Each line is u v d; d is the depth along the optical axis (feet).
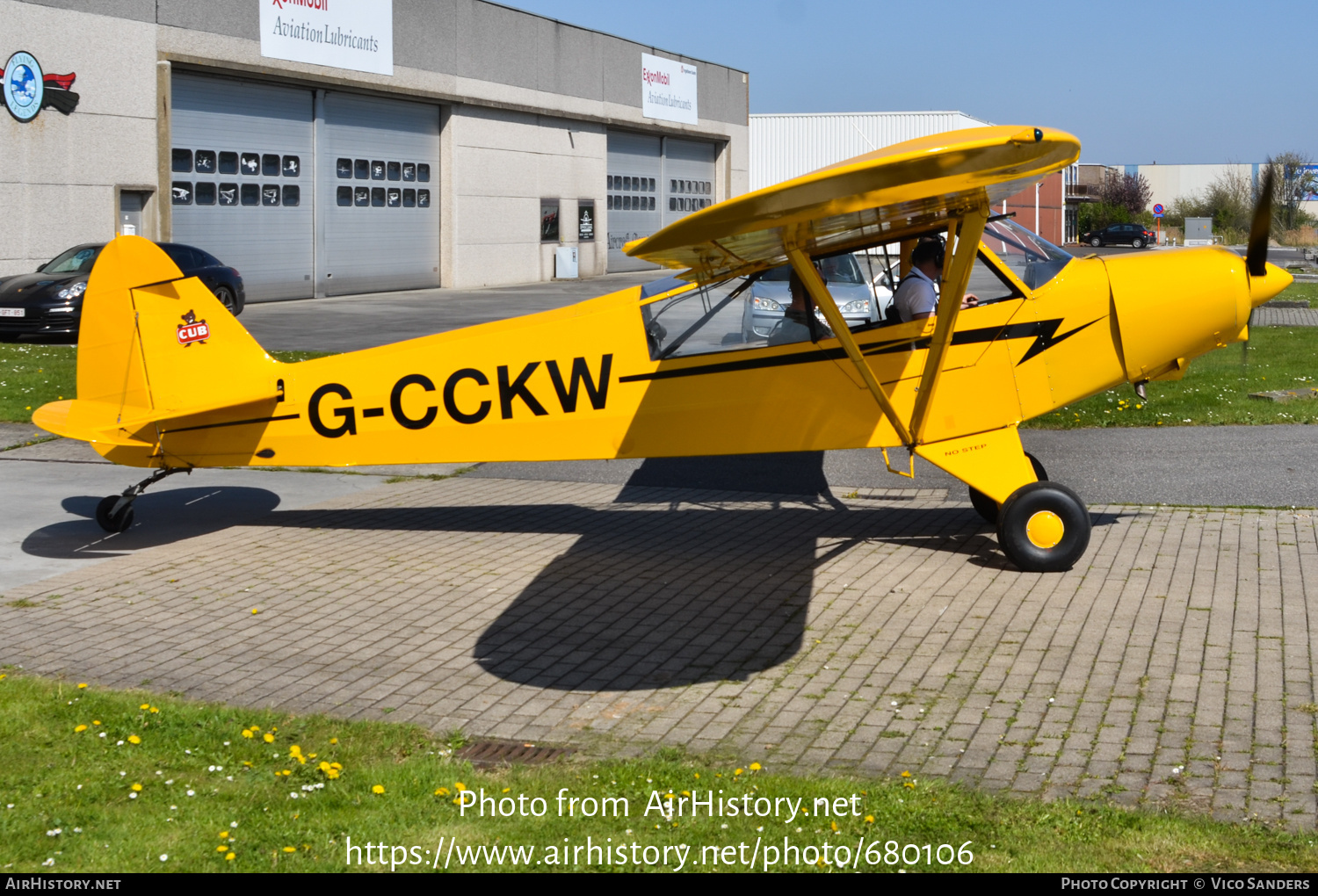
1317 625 17.33
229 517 26.27
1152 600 18.78
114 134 68.28
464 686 16.15
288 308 75.77
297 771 13.05
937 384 21.16
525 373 22.49
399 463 23.27
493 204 102.68
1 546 23.63
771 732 14.32
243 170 77.97
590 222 118.21
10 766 13.03
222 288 62.90
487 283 102.78
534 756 13.83
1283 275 21.22
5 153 62.54
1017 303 21.06
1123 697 14.87
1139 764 12.92
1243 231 220.64
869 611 18.86
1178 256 21.43
